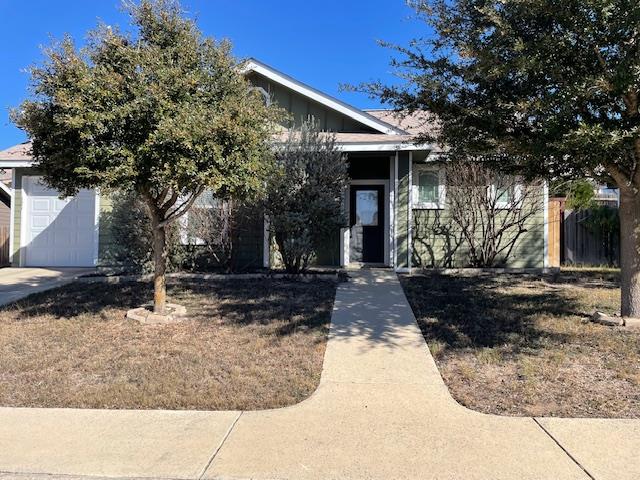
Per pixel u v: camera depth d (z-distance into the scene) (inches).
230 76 281.6
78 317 317.7
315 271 463.5
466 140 277.6
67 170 269.1
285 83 520.4
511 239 515.2
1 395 202.1
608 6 204.4
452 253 521.7
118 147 248.5
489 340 262.8
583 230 628.1
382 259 542.9
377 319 309.0
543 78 243.3
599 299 358.3
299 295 374.9
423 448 156.1
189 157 247.3
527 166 275.4
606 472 141.9
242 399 194.7
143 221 445.4
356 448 156.3
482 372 221.8
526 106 232.1
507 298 365.4
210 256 475.2
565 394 197.2
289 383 210.8
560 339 260.4
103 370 228.2
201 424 174.6
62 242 555.5
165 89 248.5
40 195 558.9
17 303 363.3
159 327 293.0
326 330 285.6
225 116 250.2
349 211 542.0
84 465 147.5
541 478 138.9
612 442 159.3
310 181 420.8
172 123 237.6
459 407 188.2
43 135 266.2
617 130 218.2
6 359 242.4
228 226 455.5
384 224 541.6
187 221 455.2
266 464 147.0
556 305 339.0
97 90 239.1
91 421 178.1
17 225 557.3
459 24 265.6
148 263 453.1
